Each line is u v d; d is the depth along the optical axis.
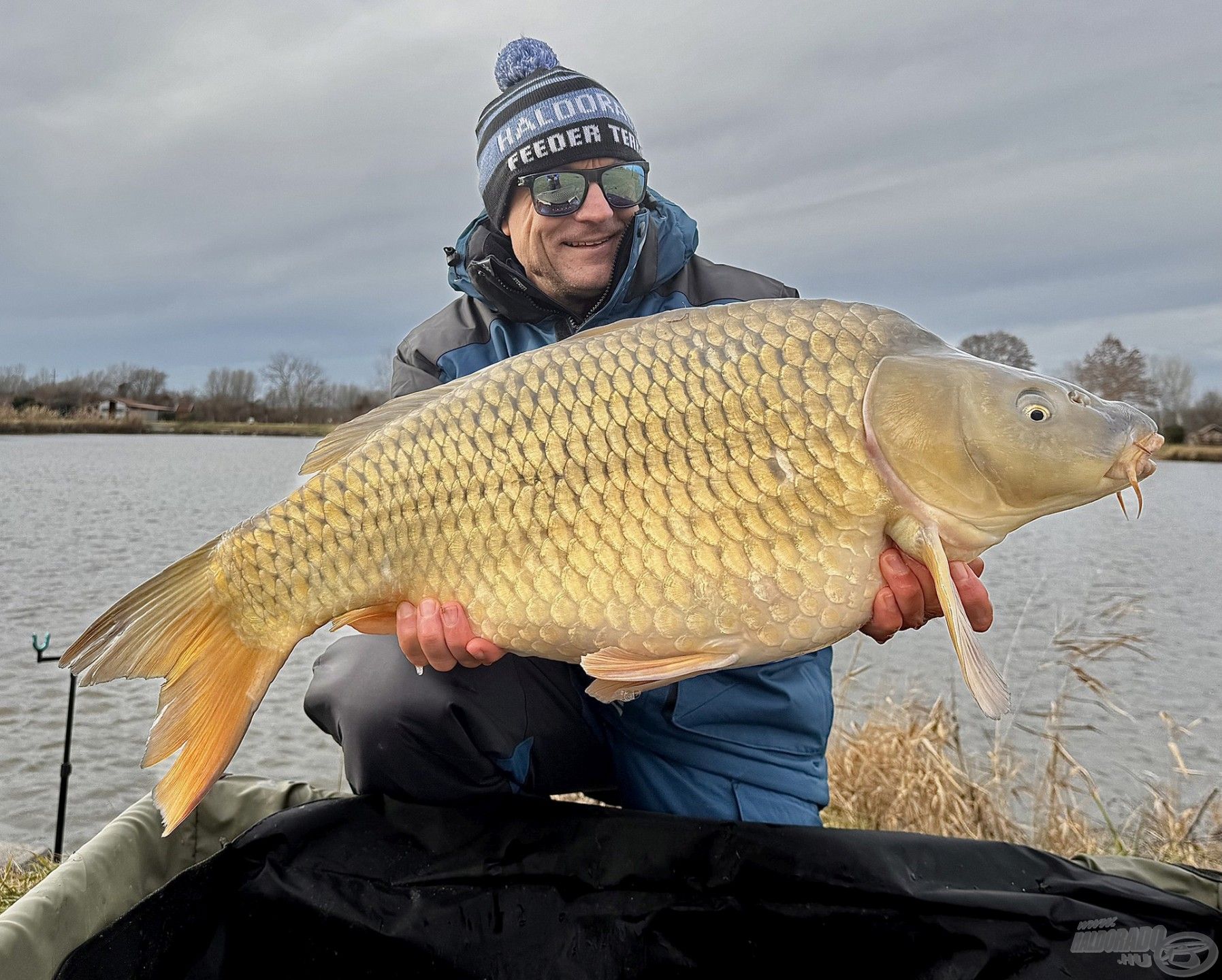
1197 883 0.82
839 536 0.73
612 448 0.74
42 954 0.69
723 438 0.73
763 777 0.97
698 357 0.74
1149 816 1.56
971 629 0.72
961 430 0.72
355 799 0.86
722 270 1.17
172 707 0.79
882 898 0.77
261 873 0.83
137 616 0.80
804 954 0.78
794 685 0.99
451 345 1.14
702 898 0.80
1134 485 0.74
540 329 1.15
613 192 1.08
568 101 1.10
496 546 0.76
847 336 0.74
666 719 0.97
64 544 4.61
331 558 0.79
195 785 0.78
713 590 0.73
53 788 1.75
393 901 0.82
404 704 0.85
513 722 0.91
